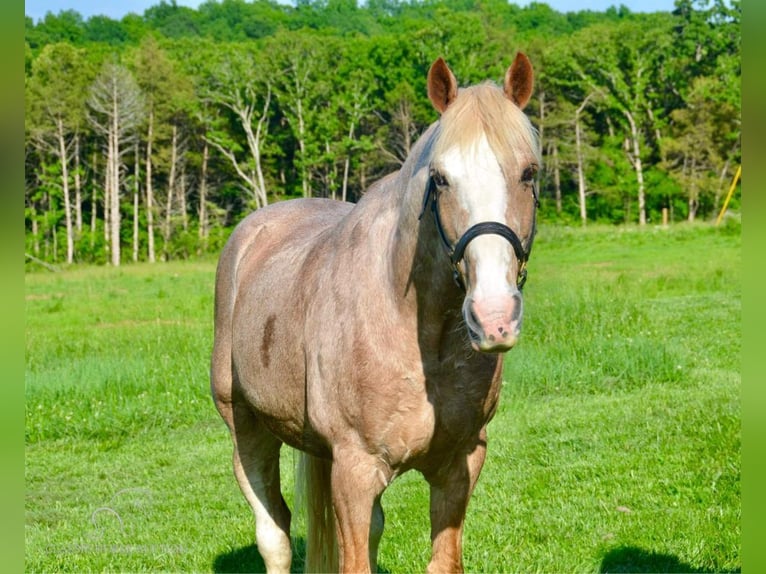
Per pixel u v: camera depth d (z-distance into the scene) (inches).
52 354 458.0
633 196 1999.3
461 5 3174.2
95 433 328.5
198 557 199.6
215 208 2020.2
